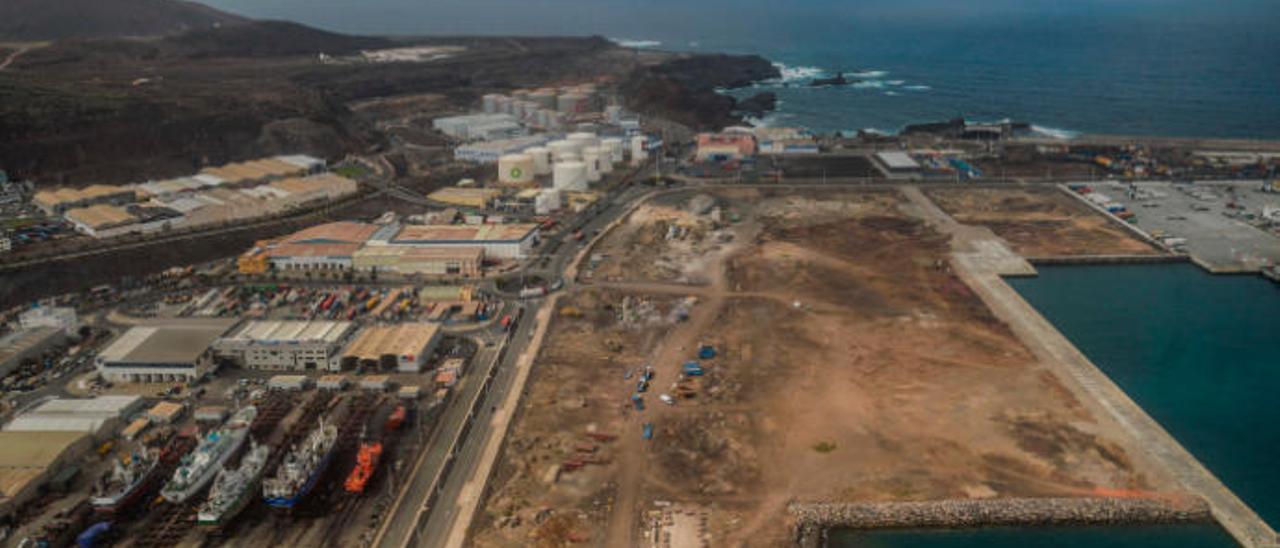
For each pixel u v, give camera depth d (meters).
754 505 100.19
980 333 149.75
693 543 93.19
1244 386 134.50
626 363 138.62
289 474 99.81
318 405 123.94
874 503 100.00
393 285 177.25
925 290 171.25
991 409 122.50
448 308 161.25
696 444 113.62
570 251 199.12
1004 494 101.94
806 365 137.12
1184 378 137.38
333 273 184.00
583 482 105.00
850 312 159.50
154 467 106.12
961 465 108.19
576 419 120.19
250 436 113.38
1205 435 120.00
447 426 118.25
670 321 155.88
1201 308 166.50
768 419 119.94
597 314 160.12
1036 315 158.62
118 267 182.38
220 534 94.62
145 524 96.75
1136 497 101.06
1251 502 103.94
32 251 184.25
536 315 159.62
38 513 98.56
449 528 95.50
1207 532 96.75
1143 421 119.38
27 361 138.00
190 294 171.38
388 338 142.25
